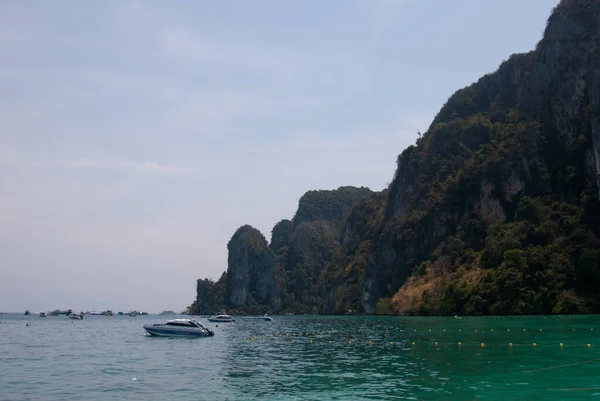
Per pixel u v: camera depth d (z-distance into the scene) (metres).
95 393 24.58
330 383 25.84
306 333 67.56
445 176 148.12
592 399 20.94
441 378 26.11
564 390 22.66
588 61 112.44
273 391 24.12
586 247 93.31
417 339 48.66
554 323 63.31
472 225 125.75
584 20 119.75
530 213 110.75
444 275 118.69
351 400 21.75
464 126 156.00
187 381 27.44
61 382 27.92
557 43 125.00
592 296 86.88
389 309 131.25
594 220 100.94
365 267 170.38
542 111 126.38
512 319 76.50
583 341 41.12
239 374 29.45
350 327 79.00
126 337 68.69
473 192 131.62
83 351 47.12
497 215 121.19
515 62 159.62
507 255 99.50
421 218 146.38
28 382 28.08
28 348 51.53
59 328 109.19
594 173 106.06
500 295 95.75
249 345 49.34
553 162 117.56
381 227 177.12
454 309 105.19
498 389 23.08
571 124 115.31
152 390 25.03
